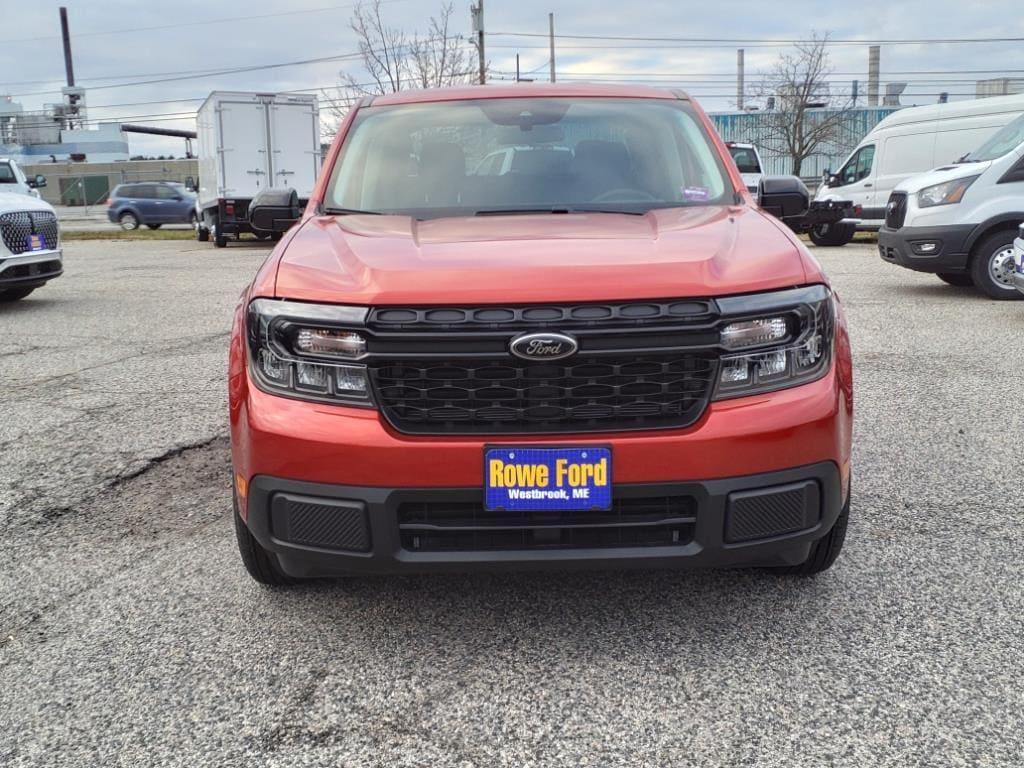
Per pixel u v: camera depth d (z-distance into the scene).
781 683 2.62
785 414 2.58
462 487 2.52
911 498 4.08
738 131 52.50
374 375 2.54
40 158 80.88
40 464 4.80
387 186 3.74
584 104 4.17
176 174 65.62
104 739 2.44
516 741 2.39
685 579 3.30
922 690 2.58
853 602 3.11
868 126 51.62
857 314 9.11
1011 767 2.24
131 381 6.73
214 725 2.49
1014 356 7.01
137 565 3.55
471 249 2.77
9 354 7.90
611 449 2.50
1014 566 3.36
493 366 2.52
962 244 9.83
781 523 2.61
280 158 22.64
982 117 16.23
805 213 4.04
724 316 2.53
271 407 2.63
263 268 2.92
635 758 2.31
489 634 2.94
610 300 2.50
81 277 14.67
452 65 34.88
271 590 3.29
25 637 3.01
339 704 2.58
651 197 3.63
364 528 2.56
